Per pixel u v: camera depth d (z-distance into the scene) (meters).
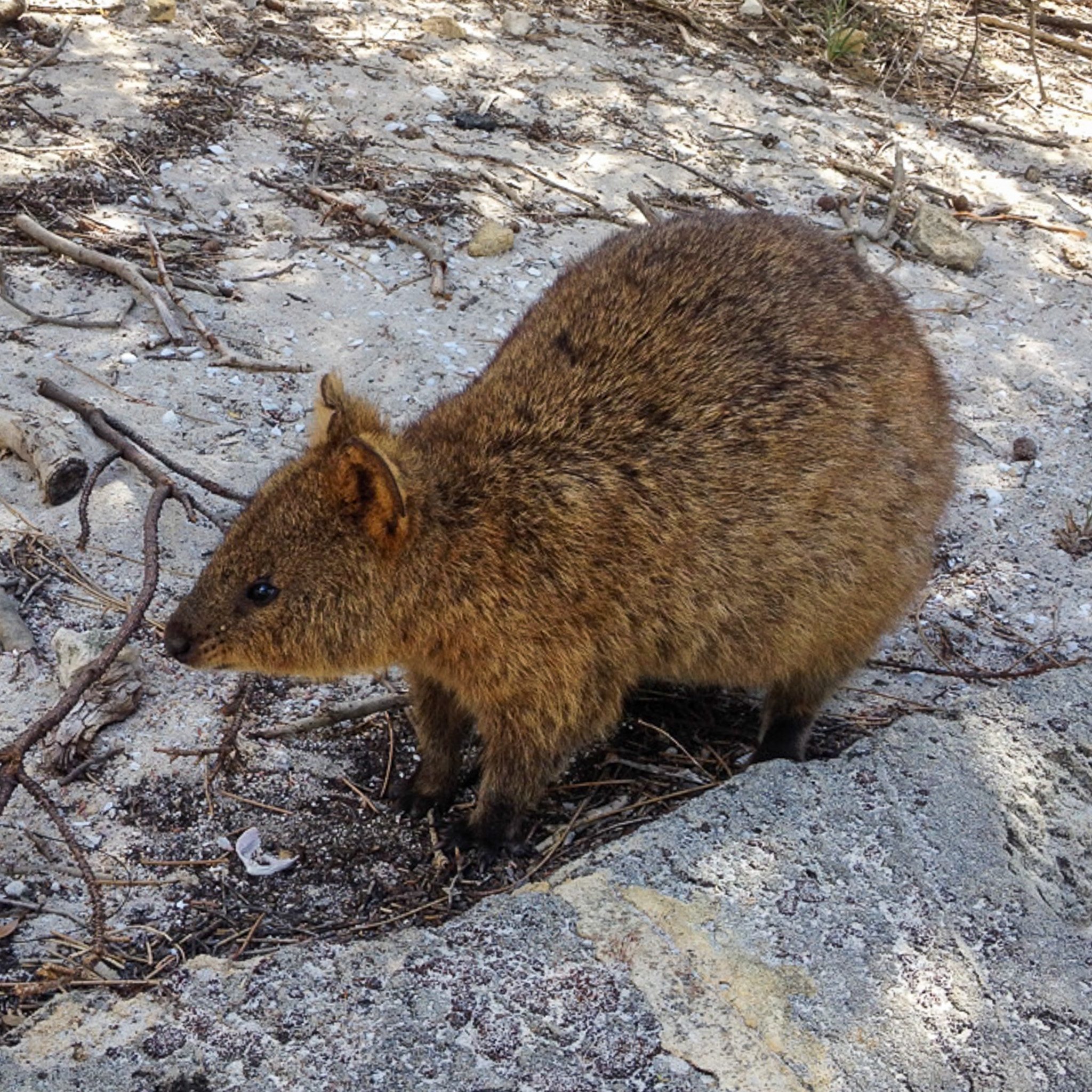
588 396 0.65
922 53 1.64
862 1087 0.51
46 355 0.90
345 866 0.64
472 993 0.53
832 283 0.71
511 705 0.64
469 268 1.09
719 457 0.65
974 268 1.24
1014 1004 0.55
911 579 0.71
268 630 0.62
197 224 1.06
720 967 0.54
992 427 1.05
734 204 1.25
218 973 0.54
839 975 0.55
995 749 0.68
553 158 1.26
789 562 0.66
